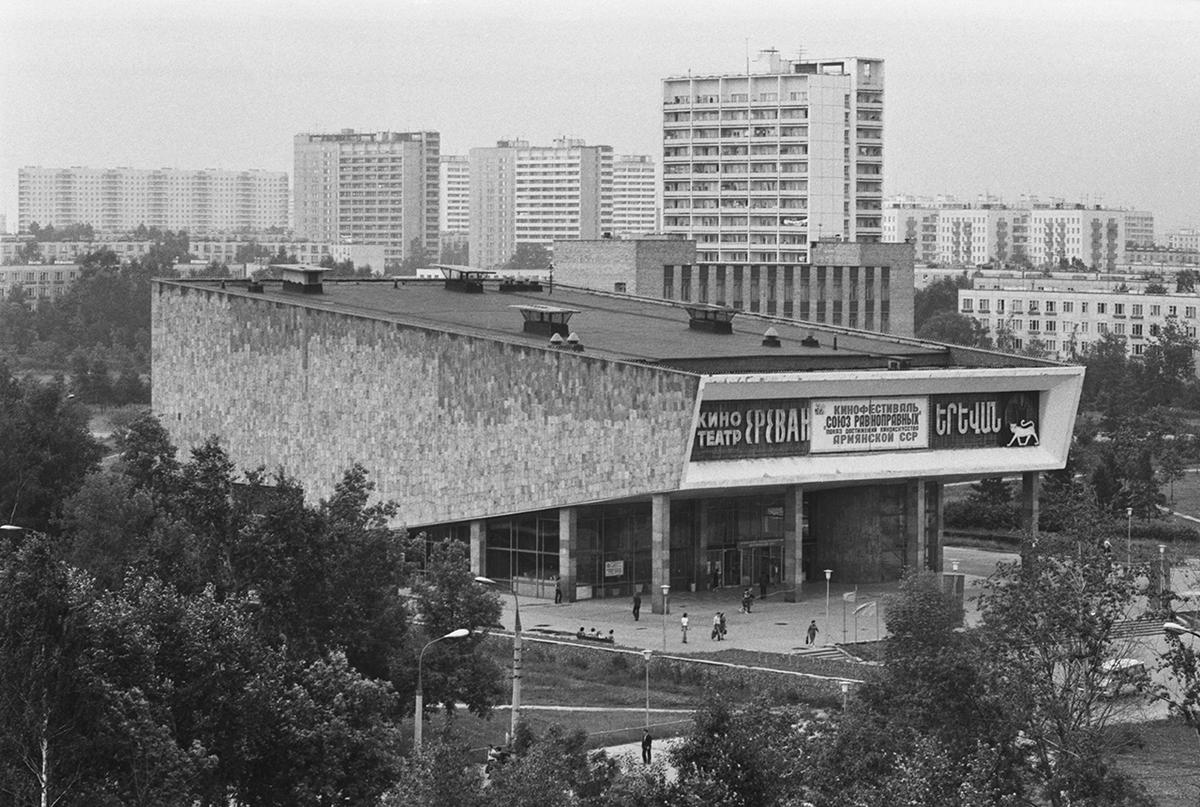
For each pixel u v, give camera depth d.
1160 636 194.88
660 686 192.25
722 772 115.69
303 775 127.75
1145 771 157.00
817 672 193.12
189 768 117.06
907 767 115.69
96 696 115.69
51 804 113.06
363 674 158.62
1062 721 126.19
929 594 139.75
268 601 151.38
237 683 128.50
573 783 116.94
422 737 154.00
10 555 128.25
